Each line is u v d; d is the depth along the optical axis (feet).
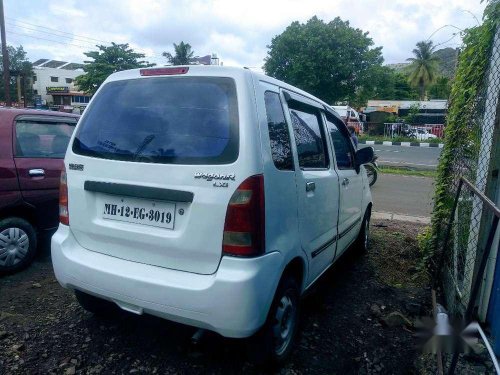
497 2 10.33
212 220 7.21
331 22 114.52
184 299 7.29
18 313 10.62
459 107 12.80
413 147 74.08
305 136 9.91
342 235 12.42
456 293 11.34
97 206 8.51
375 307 11.89
